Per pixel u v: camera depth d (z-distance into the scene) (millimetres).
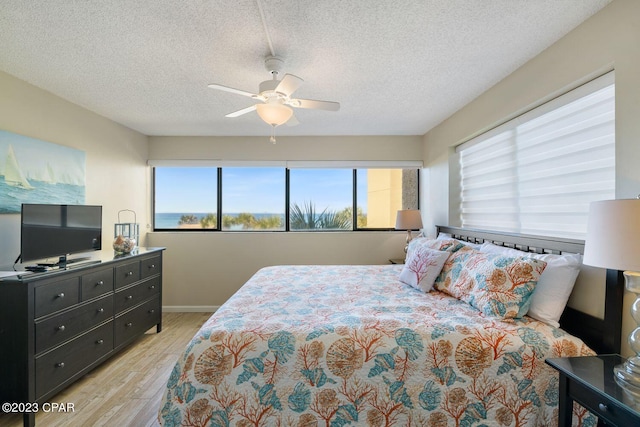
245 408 1395
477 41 1877
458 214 3373
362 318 1671
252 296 2139
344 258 4188
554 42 1892
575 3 1543
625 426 1021
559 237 1986
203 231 4234
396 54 2027
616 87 1511
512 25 1720
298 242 4164
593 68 1635
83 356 2281
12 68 2197
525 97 2152
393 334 1503
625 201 1111
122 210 3613
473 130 2844
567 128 1972
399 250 4211
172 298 4109
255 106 2145
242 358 1445
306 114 3262
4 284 1842
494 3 1539
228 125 3654
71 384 2291
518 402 1400
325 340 1483
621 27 1486
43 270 2086
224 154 4145
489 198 2838
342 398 1407
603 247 1154
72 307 2188
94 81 2420
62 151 2723
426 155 4059
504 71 2275
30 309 1868
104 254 2936
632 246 1081
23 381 1838
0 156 2205
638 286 1194
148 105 2957
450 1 1518
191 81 2424
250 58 2070
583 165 1860
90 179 3102
